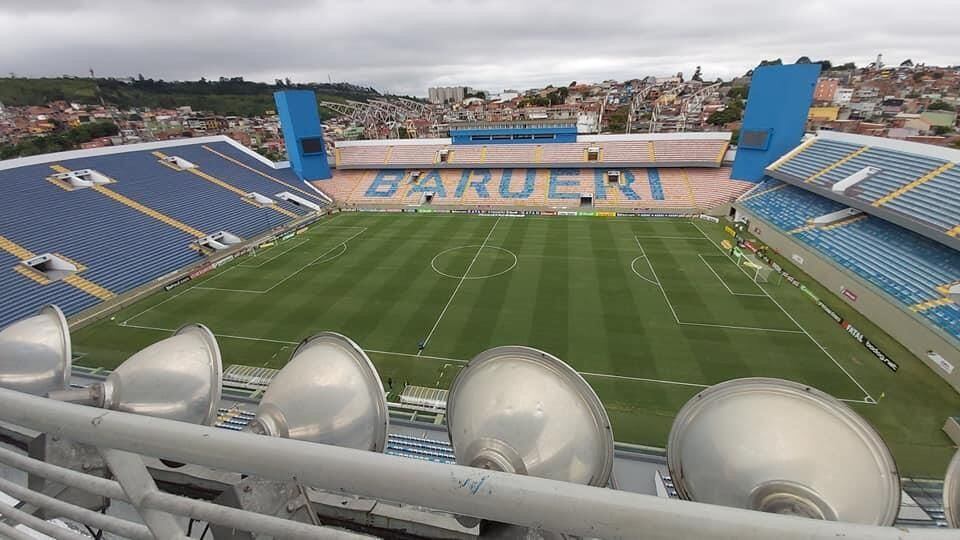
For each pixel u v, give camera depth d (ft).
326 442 14.70
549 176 222.07
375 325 102.22
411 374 84.58
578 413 15.92
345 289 121.29
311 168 236.22
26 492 8.96
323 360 16.31
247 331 101.30
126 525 7.91
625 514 4.66
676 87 626.64
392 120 423.64
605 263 134.00
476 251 147.95
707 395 17.25
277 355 91.97
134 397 15.26
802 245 127.65
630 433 69.05
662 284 118.73
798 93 172.04
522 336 95.86
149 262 136.98
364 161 246.88
